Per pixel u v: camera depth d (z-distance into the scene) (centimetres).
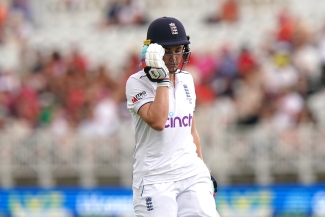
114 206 4250
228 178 4303
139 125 2059
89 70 5066
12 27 5859
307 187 4075
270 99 4462
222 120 4350
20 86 4962
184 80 2094
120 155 4453
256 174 4291
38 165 4534
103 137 4484
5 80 5012
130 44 5491
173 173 2044
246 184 4288
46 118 4784
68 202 4300
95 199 4269
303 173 4266
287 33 4906
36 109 4825
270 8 5709
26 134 4566
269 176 4288
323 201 4059
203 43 5344
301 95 4462
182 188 2055
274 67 4638
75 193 4303
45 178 4528
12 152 4559
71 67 5003
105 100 4669
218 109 4547
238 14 5684
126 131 4469
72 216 4300
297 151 4275
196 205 2048
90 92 4759
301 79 4547
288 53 4734
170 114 2031
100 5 6072
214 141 4328
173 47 2020
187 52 2061
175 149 2047
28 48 5572
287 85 4509
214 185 2172
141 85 2028
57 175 4512
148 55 1945
